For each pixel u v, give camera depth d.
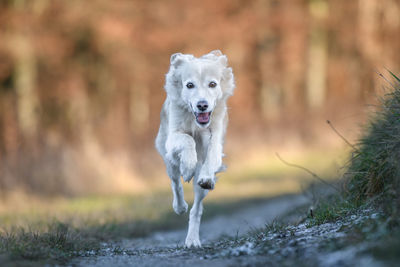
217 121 6.12
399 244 3.53
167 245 6.75
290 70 30.98
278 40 31.31
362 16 30.11
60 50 22.97
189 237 6.02
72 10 23.23
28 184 13.84
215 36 28.77
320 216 5.48
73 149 15.23
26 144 14.86
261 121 26.06
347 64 31.41
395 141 5.05
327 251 4.00
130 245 6.72
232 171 20.31
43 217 8.92
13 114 21.73
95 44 25.00
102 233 7.19
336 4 30.38
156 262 4.41
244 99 30.70
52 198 13.44
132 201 12.90
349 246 3.98
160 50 27.75
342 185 6.27
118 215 9.86
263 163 21.41
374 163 5.47
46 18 22.66
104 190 15.09
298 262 3.90
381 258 3.51
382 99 6.07
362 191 5.64
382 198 4.94
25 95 21.42
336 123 24.70
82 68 25.20
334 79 31.66
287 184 15.67
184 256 4.71
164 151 6.70
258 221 9.20
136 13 26.09
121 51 26.08
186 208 6.72
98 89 27.05
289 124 25.27
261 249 4.49
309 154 22.27
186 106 6.10
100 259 4.73
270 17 30.02
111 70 26.95
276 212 10.01
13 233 6.15
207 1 28.69
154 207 11.80
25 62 21.44
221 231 8.64
